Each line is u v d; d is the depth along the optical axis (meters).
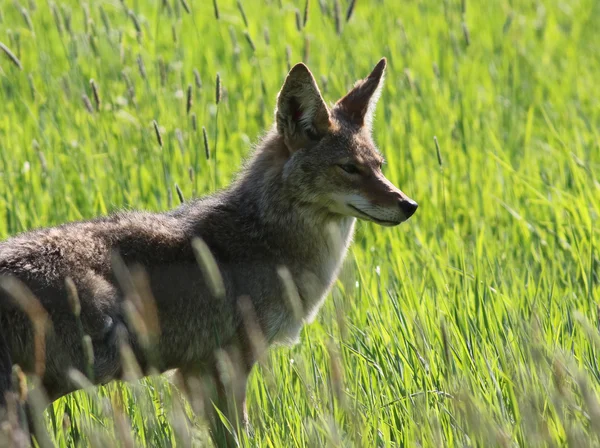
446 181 15.71
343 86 17.98
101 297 9.04
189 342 10.05
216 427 9.92
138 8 22.36
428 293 12.02
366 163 10.77
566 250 13.58
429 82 20.02
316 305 11.09
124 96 17.81
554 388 8.30
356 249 13.76
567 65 22.17
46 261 8.91
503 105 19.30
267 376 9.39
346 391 9.15
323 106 10.73
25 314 8.62
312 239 10.87
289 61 15.67
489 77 20.92
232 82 18.86
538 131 18.55
